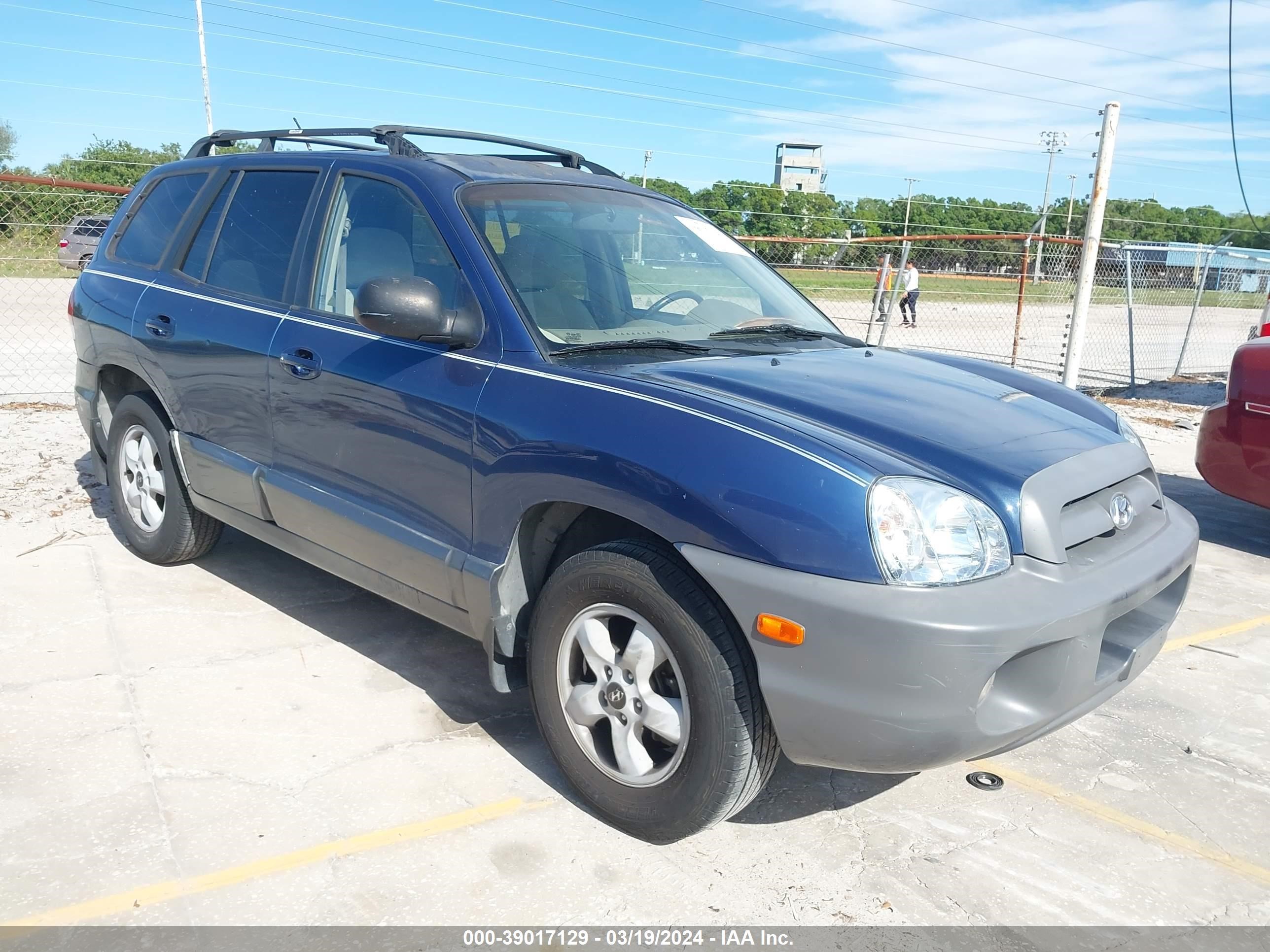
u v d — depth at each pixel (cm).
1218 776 328
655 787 265
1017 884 266
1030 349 1648
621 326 320
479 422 290
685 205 416
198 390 400
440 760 311
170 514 437
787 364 310
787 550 234
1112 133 925
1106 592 249
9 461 632
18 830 265
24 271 1025
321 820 276
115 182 1650
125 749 306
